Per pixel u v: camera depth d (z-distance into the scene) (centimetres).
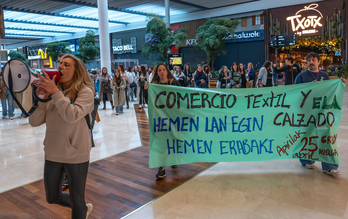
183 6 2173
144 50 2034
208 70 1051
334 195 279
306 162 364
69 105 173
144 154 445
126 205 271
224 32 1928
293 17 1905
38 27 2789
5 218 251
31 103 192
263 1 1995
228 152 343
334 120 331
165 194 293
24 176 359
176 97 333
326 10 1792
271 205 262
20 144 529
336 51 2127
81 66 195
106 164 397
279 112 341
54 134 186
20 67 163
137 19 2592
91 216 250
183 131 337
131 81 1237
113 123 731
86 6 2070
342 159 389
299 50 2448
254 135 343
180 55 1831
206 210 255
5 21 2419
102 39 1677
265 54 2033
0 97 819
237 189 301
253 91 338
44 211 264
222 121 340
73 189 192
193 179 333
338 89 328
